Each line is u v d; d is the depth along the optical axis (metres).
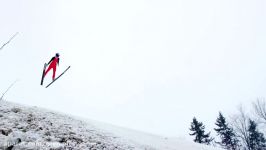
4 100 11.77
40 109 12.62
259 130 41.69
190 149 16.61
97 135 10.13
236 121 42.25
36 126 7.73
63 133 8.03
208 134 47.06
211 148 20.12
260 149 41.19
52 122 9.26
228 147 45.16
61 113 14.27
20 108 9.95
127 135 14.27
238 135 42.88
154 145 13.52
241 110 42.81
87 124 12.61
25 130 6.86
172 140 19.48
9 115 8.10
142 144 12.46
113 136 11.57
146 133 20.06
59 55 10.62
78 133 8.94
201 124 47.91
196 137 46.88
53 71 10.68
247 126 42.28
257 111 39.81
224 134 45.97
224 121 46.44
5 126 6.69
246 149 43.44
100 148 7.94
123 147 9.59
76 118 13.96
